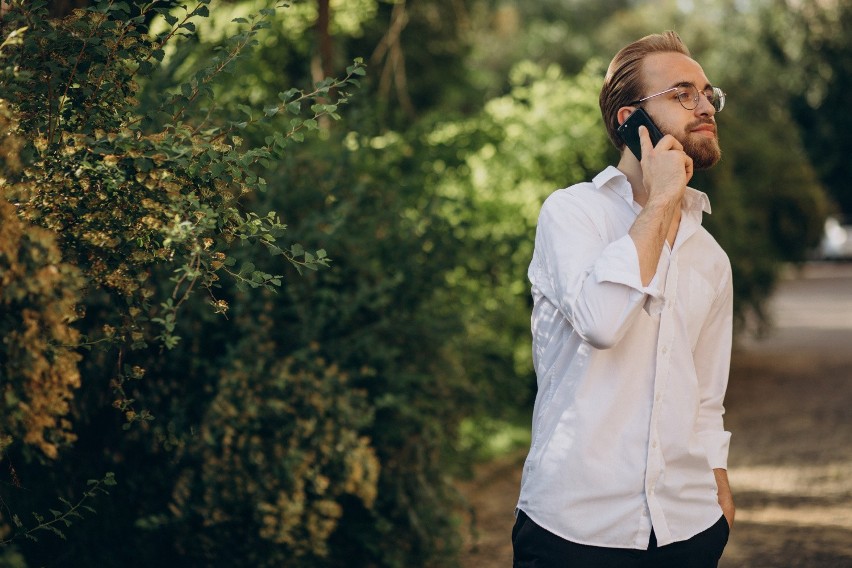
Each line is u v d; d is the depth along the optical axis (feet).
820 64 68.80
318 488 13.43
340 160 15.97
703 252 7.65
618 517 7.04
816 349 50.01
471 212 19.44
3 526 7.86
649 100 7.67
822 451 27.17
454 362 16.84
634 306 6.75
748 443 29.01
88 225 7.88
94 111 8.21
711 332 7.83
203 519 12.49
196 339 12.74
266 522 12.55
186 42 12.91
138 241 8.01
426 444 16.02
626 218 7.44
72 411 10.51
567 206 7.45
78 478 11.05
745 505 21.76
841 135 70.95
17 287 6.85
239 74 16.98
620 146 7.91
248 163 8.18
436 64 46.03
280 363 13.44
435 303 17.12
